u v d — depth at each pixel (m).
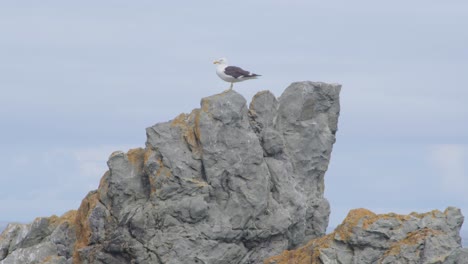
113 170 46.75
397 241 42.06
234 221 45.38
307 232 49.47
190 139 45.94
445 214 43.09
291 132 48.97
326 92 49.41
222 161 45.28
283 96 49.34
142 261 45.19
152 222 45.25
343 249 43.00
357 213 43.50
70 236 50.03
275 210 46.59
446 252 40.94
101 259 46.50
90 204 48.28
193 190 45.06
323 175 50.41
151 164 45.47
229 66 48.12
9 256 49.50
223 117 45.47
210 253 45.06
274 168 47.38
